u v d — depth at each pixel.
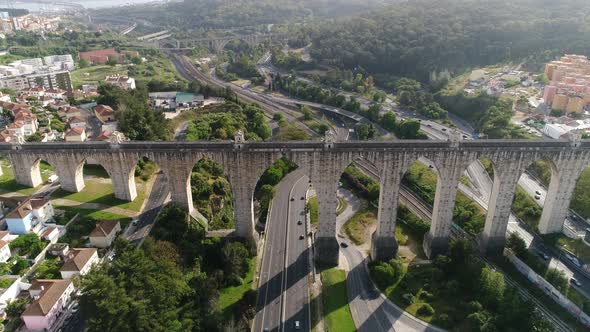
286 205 154.00
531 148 113.62
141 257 91.00
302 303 107.75
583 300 105.38
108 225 112.50
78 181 131.38
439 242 125.69
